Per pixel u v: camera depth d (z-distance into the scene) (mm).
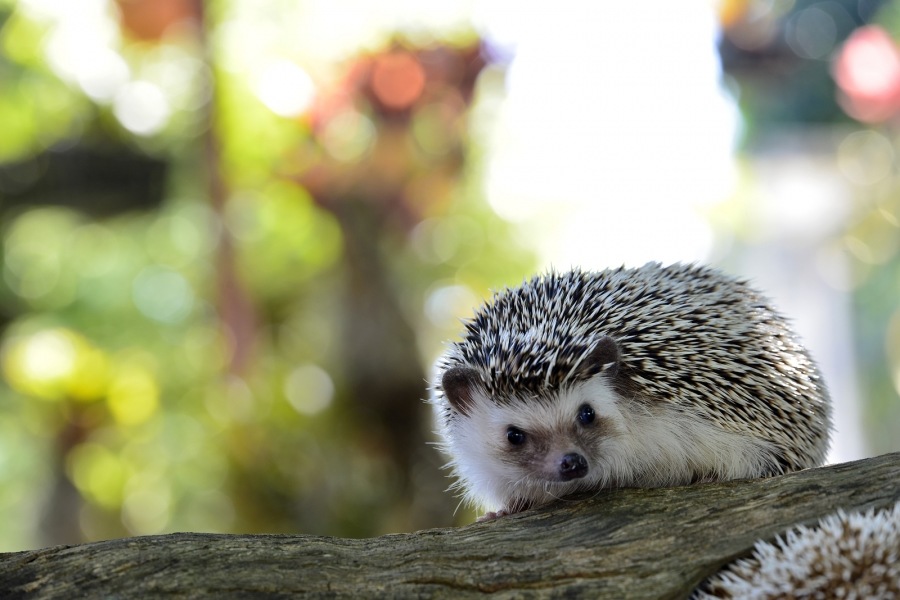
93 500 983
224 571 573
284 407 951
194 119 930
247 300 934
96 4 922
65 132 970
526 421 639
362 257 913
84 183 996
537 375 635
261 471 931
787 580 567
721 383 636
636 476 644
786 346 651
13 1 926
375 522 901
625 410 640
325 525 902
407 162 885
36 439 1009
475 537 588
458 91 880
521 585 572
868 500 581
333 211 909
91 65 946
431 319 1026
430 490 906
